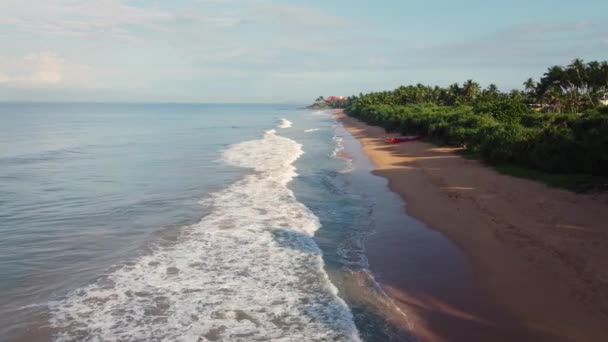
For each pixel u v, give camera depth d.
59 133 58.88
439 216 17.28
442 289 11.02
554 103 62.38
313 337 8.93
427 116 49.47
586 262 11.97
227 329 9.20
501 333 9.05
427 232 15.43
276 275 11.81
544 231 14.59
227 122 91.81
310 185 23.83
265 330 9.17
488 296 10.59
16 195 21.08
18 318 9.65
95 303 10.31
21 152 37.81
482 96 82.25
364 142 47.56
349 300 10.52
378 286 11.24
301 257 13.07
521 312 9.78
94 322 9.49
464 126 39.50
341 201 20.12
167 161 32.25
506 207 17.75
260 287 11.10
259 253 13.36
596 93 58.91
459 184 22.64
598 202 17.86
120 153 37.16
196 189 22.23
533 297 10.41
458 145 38.62
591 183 20.88
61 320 9.57
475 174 25.25
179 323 9.43
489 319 9.58
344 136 56.56
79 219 17.03
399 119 57.84
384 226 16.25
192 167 29.34
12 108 192.25
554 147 24.50
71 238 14.83
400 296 10.71
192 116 123.50
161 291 10.88
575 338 8.76
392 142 46.00
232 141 48.00
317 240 14.70
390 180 24.98
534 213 16.70
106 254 13.35
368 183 24.28
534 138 26.66
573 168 23.44
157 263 12.59
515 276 11.57
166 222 16.52
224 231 15.40
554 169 23.97
